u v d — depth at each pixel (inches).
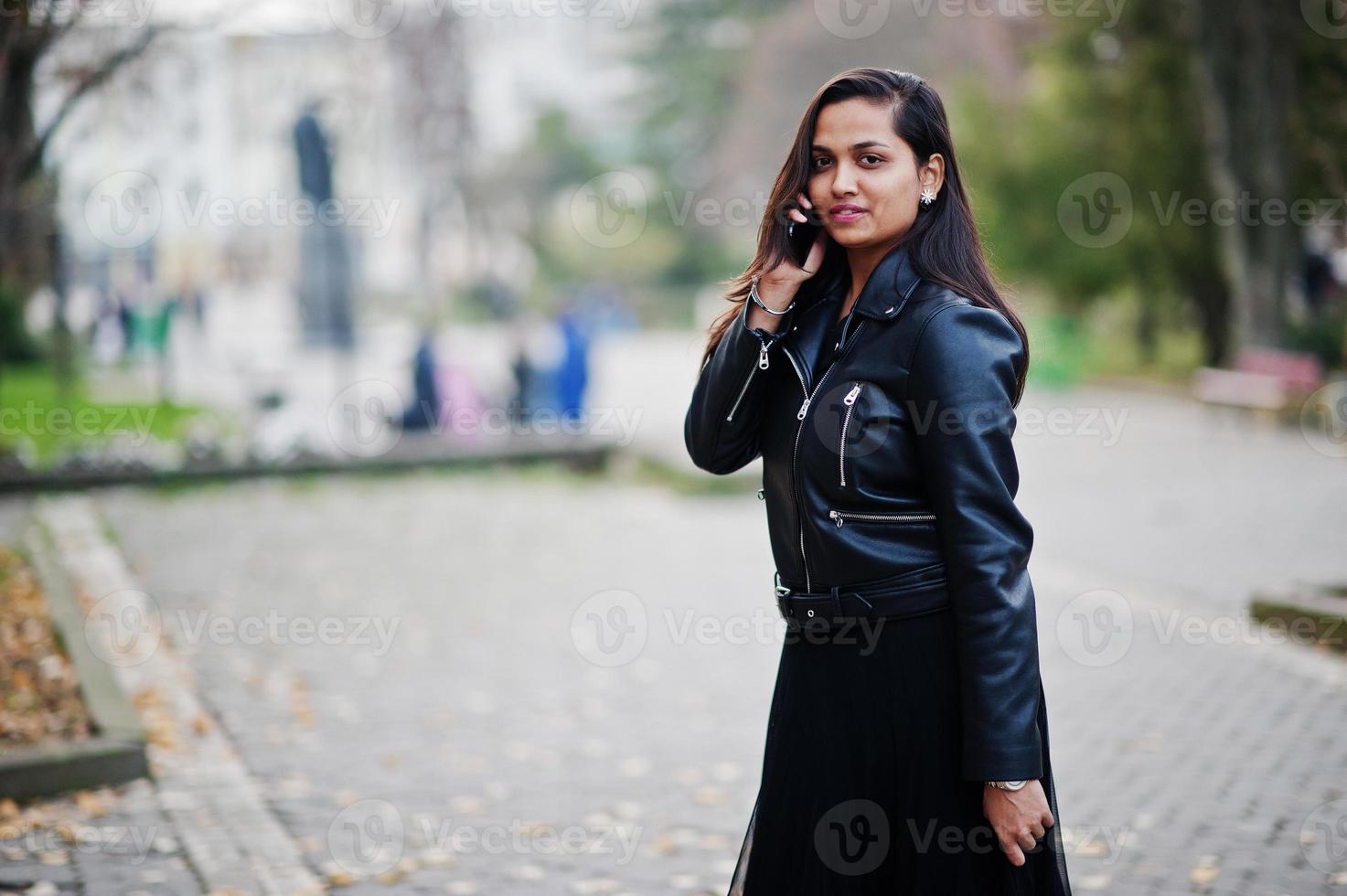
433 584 378.9
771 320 101.3
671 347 1583.4
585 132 2412.6
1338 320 863.7
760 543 452.4
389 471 609.6
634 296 2244.1
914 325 96.3
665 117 2391.7
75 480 548.1
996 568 92.4
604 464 641.0
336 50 904.9
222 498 540.1
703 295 2054.6
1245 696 256.1
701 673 287.7
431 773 221.8
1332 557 383.9
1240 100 782.5
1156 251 951.0
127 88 411.2
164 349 887.7
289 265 1502.2
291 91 918.4
